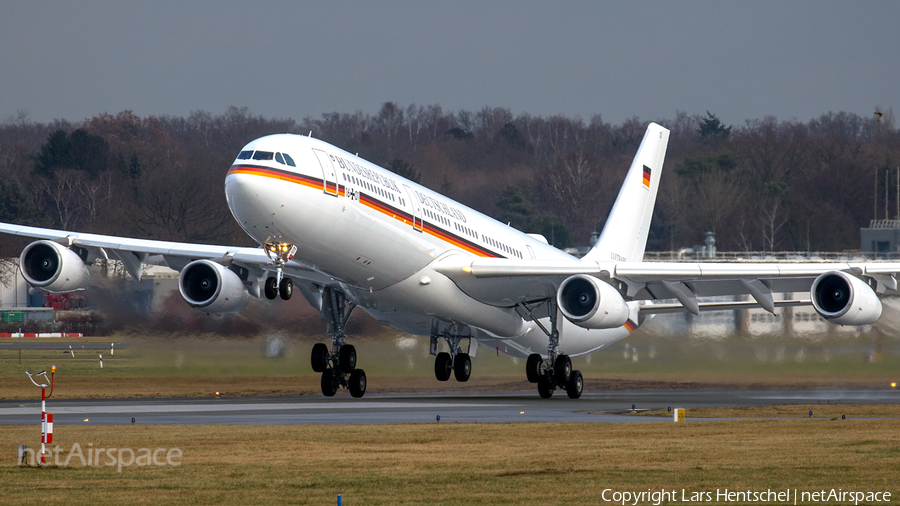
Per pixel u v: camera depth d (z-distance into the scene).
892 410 90.06
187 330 135.75
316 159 88.75
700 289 110.56
